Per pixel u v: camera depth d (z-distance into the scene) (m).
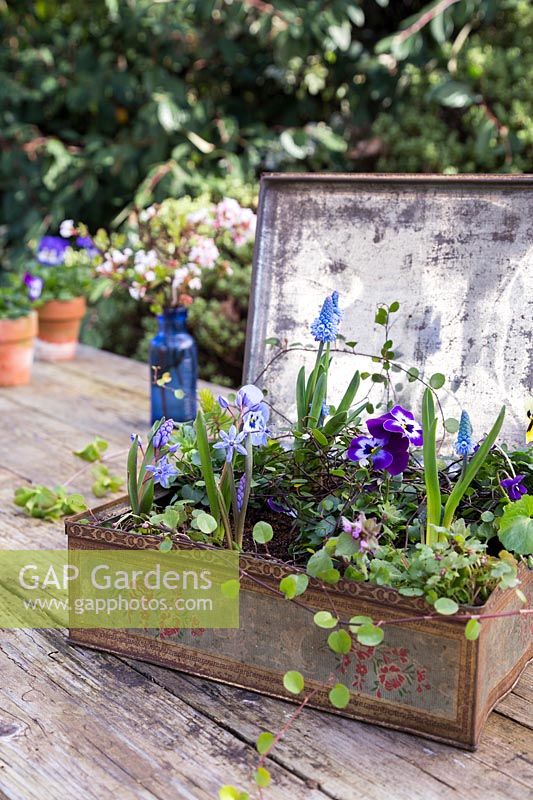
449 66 4.07
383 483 1.28
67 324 3.02
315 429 1.26
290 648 1.13
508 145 3.93
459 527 1.15
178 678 1.21
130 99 4.54
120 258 2.26
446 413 1.48
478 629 0.98
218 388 2.63
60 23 4.86
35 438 2.27
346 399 1.33
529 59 3.98
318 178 1.61
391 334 1.55
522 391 1.44
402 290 1.55
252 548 1.28
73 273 3.07
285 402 1.62
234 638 1.17
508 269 1.48
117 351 4.36
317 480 1.33
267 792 0.98
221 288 3.88
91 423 2.38
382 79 4.32
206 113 4.36
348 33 4.01
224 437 1.18
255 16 4.24
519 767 1.02
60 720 1.11
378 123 4.27
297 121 4.70
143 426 2.36
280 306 1.64
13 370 2.71
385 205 1.58
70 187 4.45
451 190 1.53
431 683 1.05
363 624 1.03
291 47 4.05
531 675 1.23
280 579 1.10
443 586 1.04
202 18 4.25
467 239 1.51
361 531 1.08
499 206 1.49
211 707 1.14
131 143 4.44
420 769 1.01
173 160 4.17
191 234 2.25
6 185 4.79
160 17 4.18
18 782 1.00
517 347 1.46
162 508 1.37
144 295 2.22
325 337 1.29
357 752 1.04
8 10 4.80
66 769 1.02
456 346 1.50
